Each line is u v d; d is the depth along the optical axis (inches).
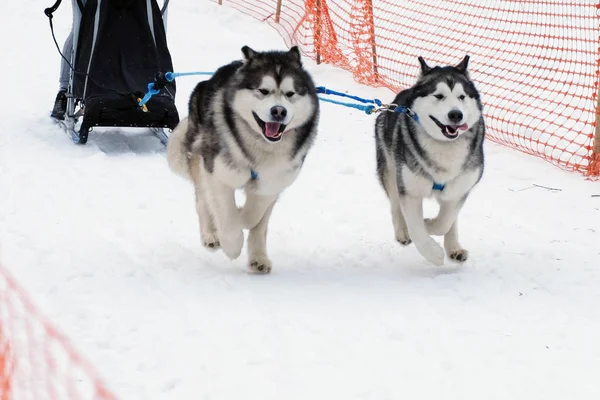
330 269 223.5
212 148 210.5
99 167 315.0
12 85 444.8
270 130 197.3
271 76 199.8
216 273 212.8
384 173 247.0
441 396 145.4
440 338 171.8
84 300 185.0
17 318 169.8
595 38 484.1
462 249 229.1
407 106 222.2
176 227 256.4
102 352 157.8
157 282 201.2
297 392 145.2
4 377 142.3
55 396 136.9
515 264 227.8
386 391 146.3
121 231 245.8
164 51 341.7
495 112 407.2
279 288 202.2
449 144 213.2
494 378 153.3
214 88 217.5
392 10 577.9
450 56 483.2
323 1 498.6
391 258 235.3
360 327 176.6
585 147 335.0
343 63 494.6
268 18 589.6
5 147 333.1
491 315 186.5
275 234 256.2
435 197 228.2
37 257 213.5
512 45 496.4
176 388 145.4
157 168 321.1
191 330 169.8
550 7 539.8
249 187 213.5
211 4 615.2
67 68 362.0
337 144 366.0
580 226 272.5
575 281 211.6
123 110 331.3
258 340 167.2
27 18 598.2
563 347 168.6
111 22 334.6
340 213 280.7
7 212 255.3
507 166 340.2
